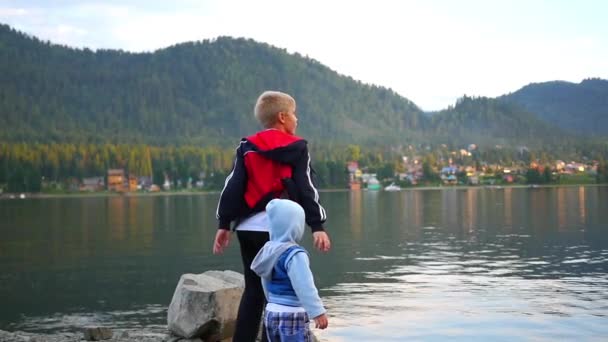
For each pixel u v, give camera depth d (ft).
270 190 16.35
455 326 49.62
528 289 68.49
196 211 291.38
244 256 16.70
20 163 606.55
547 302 59.72
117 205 379.96
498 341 44.75
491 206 301.84
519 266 90.27
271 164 16.43
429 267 91.20
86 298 68.49
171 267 95.91
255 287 16.58
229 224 16.61
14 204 408.26
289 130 17.46
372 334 47.01
